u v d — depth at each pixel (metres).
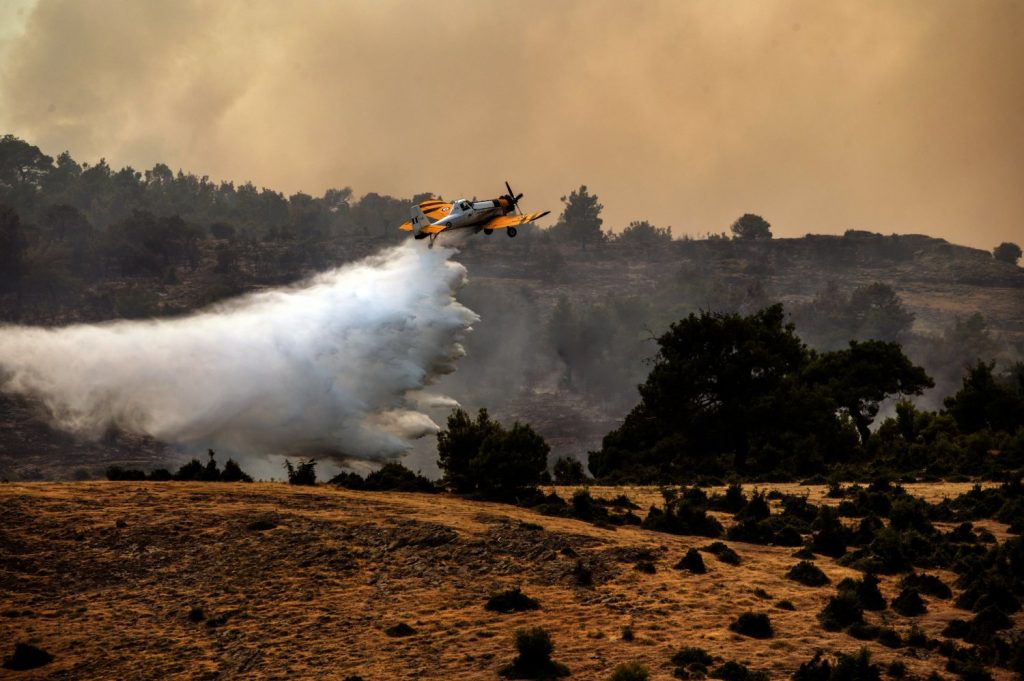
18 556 67.19
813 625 58.47
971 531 79.25
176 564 67.12
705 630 57.72
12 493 77.62
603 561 67.88
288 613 61.16
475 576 65.62
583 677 52.19
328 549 68.62
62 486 81.75
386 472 90.56
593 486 111.44
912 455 127.19
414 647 56.72
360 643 57.41
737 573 67.25
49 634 59.12
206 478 89.88
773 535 77.62
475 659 54.94
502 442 85.94
